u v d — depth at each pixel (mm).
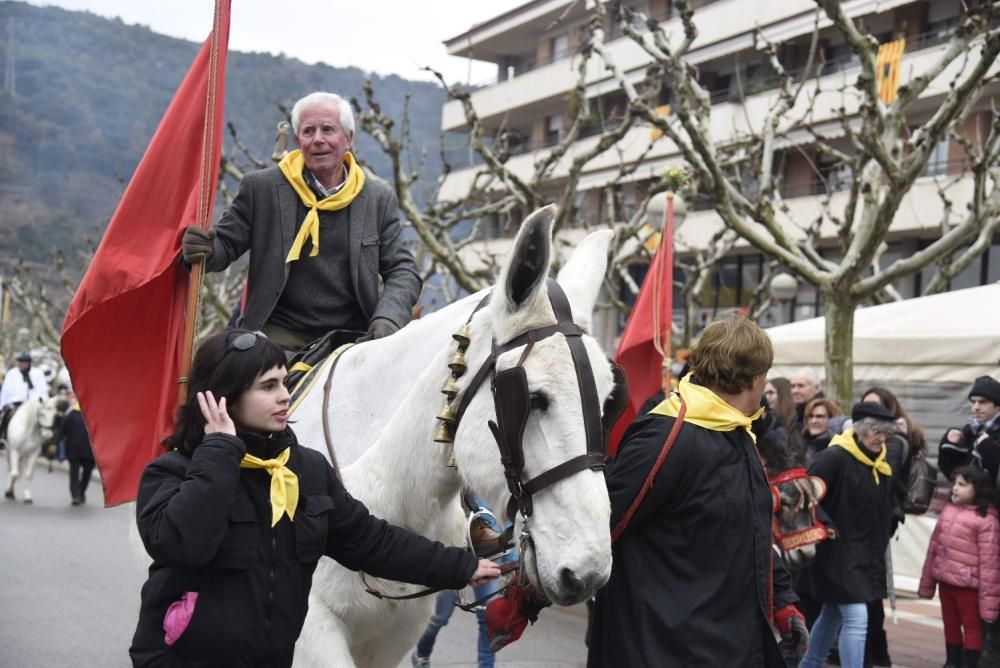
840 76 24938
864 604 6441
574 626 8711
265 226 4289
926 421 11578
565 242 15633
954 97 9500
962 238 10461
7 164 72188
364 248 4352
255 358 2750
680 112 10969
